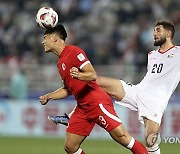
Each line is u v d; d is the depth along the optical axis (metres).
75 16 72.69
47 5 73.56
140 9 72.38
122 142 26.84
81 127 27.00
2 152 39.38
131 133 51.88
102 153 38.91
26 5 74.19
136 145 26.88
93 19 71.62
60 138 50.56
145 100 29.95
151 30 68.44
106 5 73.31
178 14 71.50
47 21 26.75
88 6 73.50
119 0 73.56
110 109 26.67
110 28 70.25
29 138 50.25
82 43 68.19
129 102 30.73
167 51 30.11
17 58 66.75
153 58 30.44
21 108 54.28
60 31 26.64
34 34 69.62
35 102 54.16
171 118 50.78
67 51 26.34
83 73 25.59
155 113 29.58
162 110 29.75
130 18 71.69
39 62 64.88
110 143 45.88
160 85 29.95
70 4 73.56
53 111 53.62
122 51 67.38
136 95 30.45
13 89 56.06
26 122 54.25
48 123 53.75
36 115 54.00
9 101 54.59
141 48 67.44
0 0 75.12
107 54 66.94
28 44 68.69
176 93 52.97
